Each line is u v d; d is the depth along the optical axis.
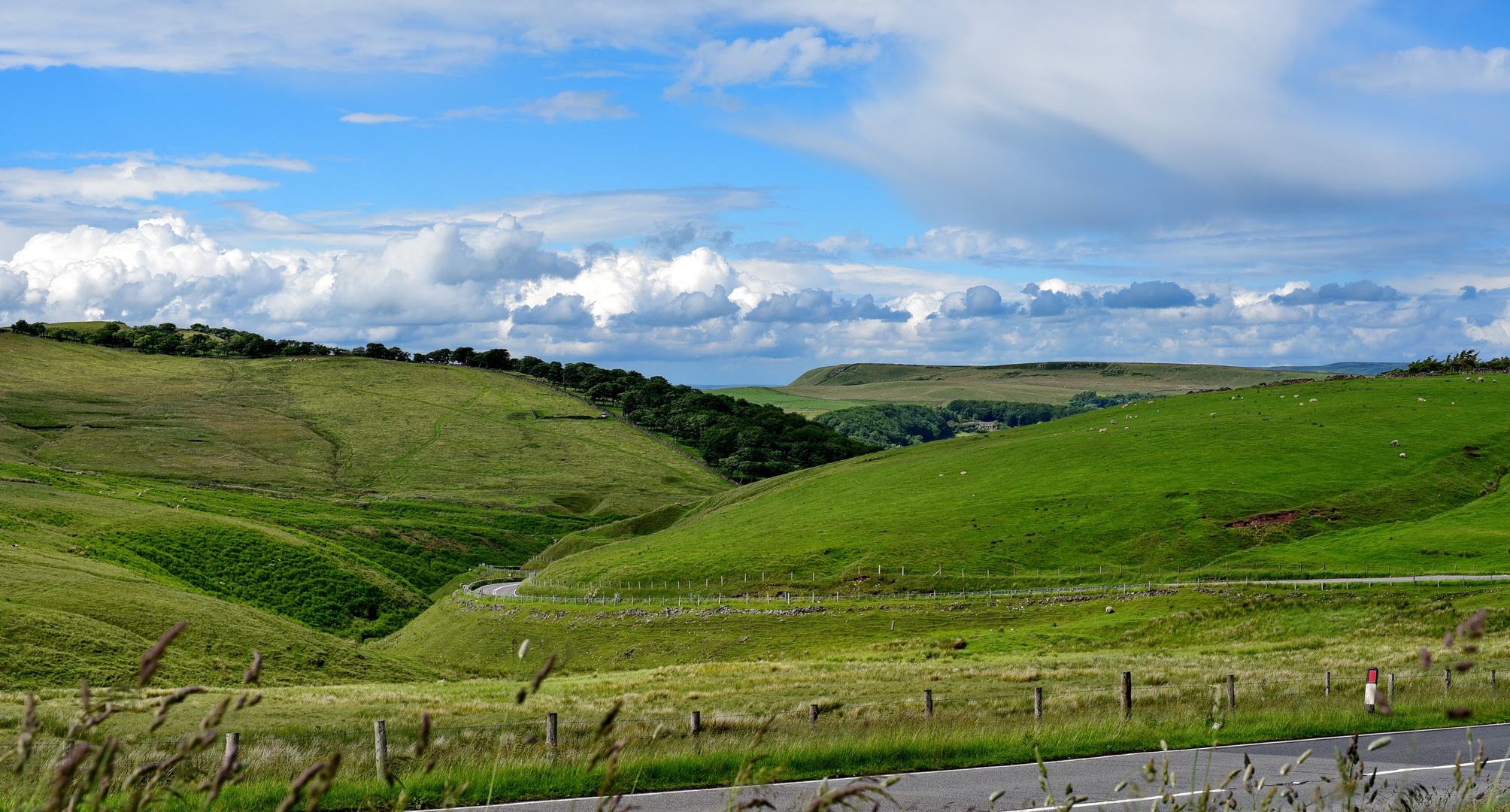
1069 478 119.81
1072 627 72.88
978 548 99.50
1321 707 25.16
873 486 140.38
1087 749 19.41
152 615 65.75
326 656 71.44
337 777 16.03
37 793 4.17
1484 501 101.19
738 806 5.25
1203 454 121.62
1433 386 146.25
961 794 15.43
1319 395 148.75
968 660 60.12
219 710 4.15
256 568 121.38
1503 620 56.59
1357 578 77.44
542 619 97.38
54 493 133.62
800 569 100.88
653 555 118.31
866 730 21.30
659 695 38.72
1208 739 20.47
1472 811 11.23
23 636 52.91
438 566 156.12
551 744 19.53
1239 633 65.31
